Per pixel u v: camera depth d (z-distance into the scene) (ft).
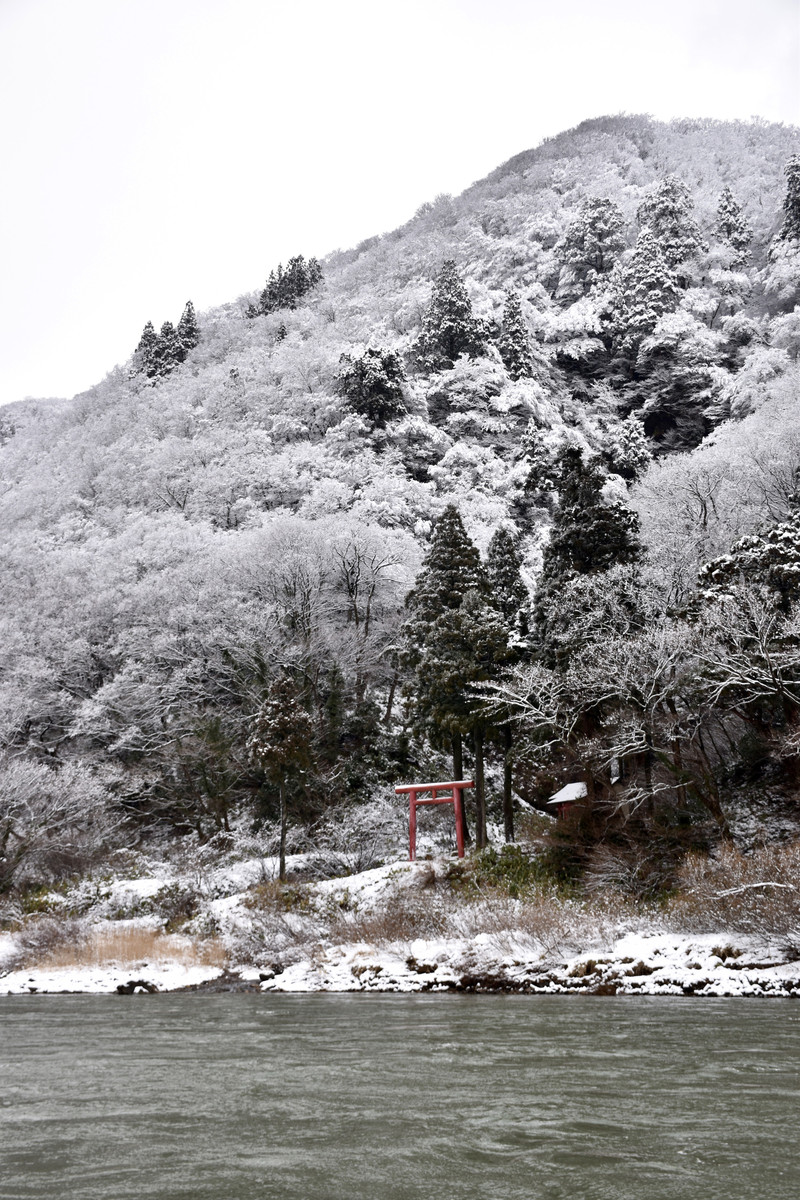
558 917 77.82
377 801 139.64
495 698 106.52
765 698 95.20
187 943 96.12
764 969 63.21
